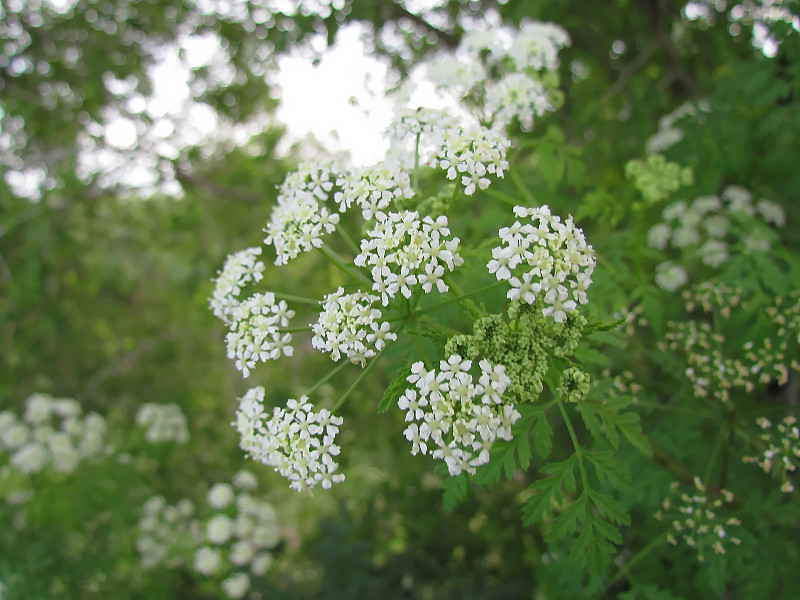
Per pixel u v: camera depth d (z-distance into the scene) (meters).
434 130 0.12
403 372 0.09
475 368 0.10
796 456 0.13
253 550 0.24
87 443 0.24
